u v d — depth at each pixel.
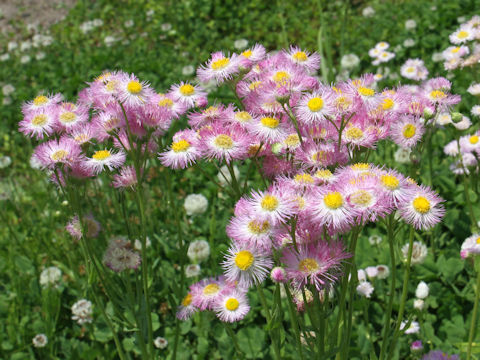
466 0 1.05
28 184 0.81
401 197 0.28
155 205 0.68
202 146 0.32
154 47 1.26
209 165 0.68
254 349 0.47
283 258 0.28
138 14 1.46
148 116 0.34
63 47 1.37
